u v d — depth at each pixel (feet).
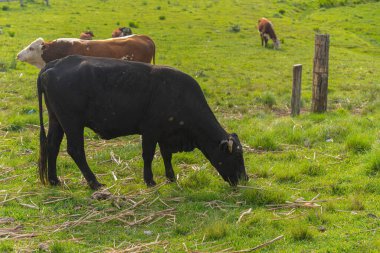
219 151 27.89
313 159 32.55
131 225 23.66
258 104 51.47
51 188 28.19
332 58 88.38
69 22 105.81
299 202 25.90
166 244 21.72
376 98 52.54
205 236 22.25
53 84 27.27
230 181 28.22
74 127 27.58
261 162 32.53
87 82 27.09
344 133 36.94
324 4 167.12
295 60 83.20
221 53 84.48
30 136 37.29
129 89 27.35
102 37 92.12
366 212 24.54
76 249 21.27
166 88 27.55
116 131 28.35
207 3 145.89
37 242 21.90
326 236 22.08
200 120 27.94
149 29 103.04
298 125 39.65
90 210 25.25
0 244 21.34
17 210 25.16
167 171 29.66
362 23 137.49
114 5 133.80
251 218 23.84
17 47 78.74
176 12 127.34
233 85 62.08
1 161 32.40
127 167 31.65
